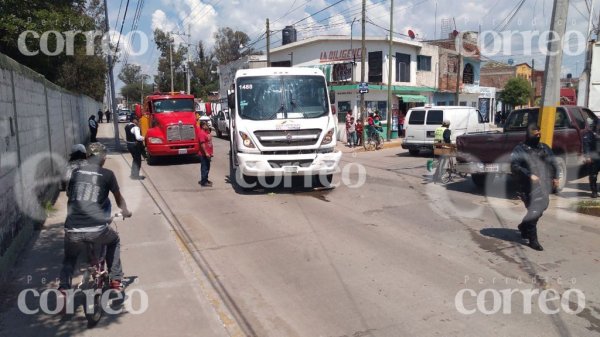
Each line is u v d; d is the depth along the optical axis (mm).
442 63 32250
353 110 26234
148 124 17734
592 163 9953
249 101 11000
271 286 5637
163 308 4992
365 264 6281
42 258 6547
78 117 21469
